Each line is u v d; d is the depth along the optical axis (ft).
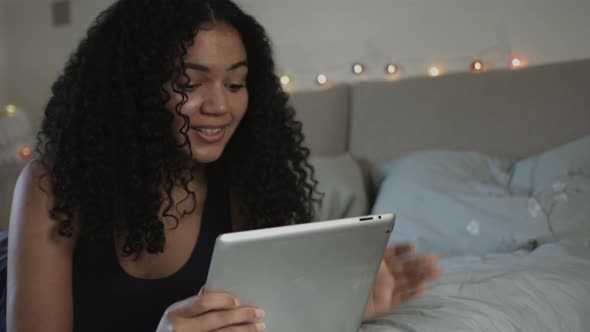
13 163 10.97
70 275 3.86
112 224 3.88
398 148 8.48
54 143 3.98
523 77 7.99
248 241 2.93
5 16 12.67
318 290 3.26
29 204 3.77
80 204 3.82
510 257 5.69
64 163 3.82
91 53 4.07
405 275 4.26
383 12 9.31
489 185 6.93
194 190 4.29
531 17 8.40
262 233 2.96
